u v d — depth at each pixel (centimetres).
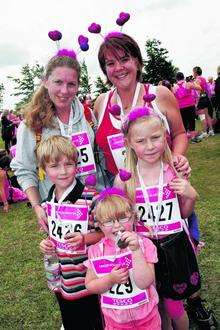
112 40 271
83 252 260
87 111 295
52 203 265
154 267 256
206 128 1140
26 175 291
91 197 262
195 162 842
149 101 276
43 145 257
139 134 247
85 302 278
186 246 257
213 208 552
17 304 391
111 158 293
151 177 256
